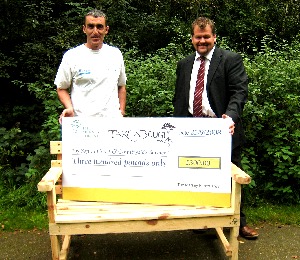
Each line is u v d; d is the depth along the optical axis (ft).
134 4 28.60
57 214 8.35
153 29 27.27
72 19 23.34
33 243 10.93
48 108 14.03
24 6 21.42
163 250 10.40
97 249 10.49
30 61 21.59
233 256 8.68
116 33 25.05
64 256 8.66
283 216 12.43
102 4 24.81
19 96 22.81
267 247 10.50
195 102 9.84
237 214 8.45
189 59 10.20
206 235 11.14
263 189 13.65
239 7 31.58
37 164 13.79
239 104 9.31
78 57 9.73
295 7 32.01
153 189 8.98
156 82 14.20
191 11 29.53
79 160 9.11
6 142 16.07
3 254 10.33
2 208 13.12
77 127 9.02
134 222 8.24
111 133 8.96
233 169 8.84
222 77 9.63
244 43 30.27
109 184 9.10
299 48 21.27
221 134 8.64
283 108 13.91
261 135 13.71
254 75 14.43
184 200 8.90
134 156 8.96
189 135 8.75
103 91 9.74
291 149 13.34
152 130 8.85
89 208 8.73
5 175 14.83
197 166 8.79
